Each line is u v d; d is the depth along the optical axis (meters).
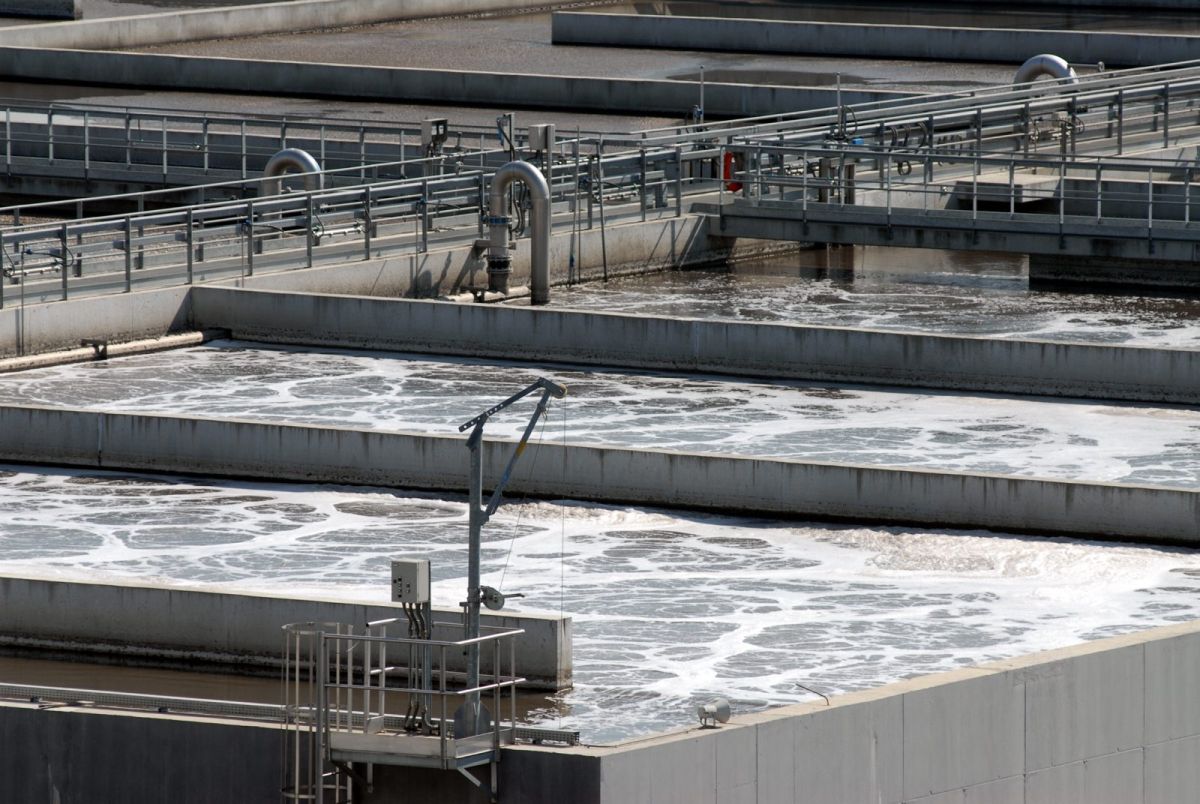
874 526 71.88
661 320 93.25
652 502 74.31
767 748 48.69
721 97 145.25
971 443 81.12
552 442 75.56
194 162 133.00
